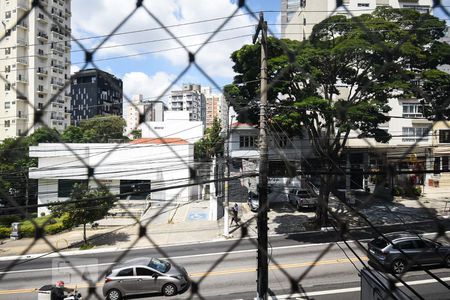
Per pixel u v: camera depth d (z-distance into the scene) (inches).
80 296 378.9
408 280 408.5
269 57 534.0
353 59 510.3
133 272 406.9
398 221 644.1
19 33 1086.4
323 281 434.6
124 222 762.2
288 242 602.9
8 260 554.3
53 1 1465.3
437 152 860.0
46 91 1380.4
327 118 540.4
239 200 927.0
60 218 693.3
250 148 889.5
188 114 1080.8
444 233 110.0
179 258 542.9
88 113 1975.9
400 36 469.7
